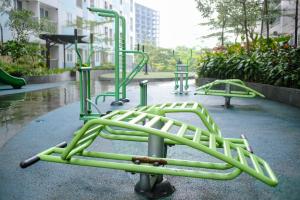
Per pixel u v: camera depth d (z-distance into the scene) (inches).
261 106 262.5
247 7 441.4
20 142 140.6
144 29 3961.6
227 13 463.2
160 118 89.4
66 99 314.3
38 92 386.6
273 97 299.0
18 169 105.3
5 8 610.5
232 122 192.2
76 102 280.4
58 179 97.0
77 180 96.3
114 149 128.9
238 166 70.7
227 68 396.5
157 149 85.0
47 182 94.7
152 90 414.6
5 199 83.4
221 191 89.2
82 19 1010.7
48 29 668.1
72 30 922.7
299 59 288.8
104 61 1249.4
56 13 888.3
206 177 75.0
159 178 87.3
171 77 696.4
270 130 169.5
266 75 325.1
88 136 94.3
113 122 74.2
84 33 1026.7
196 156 119.9
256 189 90.5
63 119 196.2
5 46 537.3
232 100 305.7
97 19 1206.9
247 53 412.8
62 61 914.1
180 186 92.6
